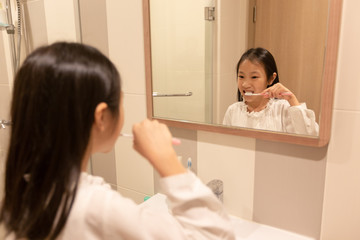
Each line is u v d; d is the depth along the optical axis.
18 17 1.37
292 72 0.84
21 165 0.52
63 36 1.32
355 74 0.78
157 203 1.12
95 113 0.53
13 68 1.42
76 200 0.52
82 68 0.51
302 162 0.90
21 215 0.52
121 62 1.19
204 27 0.97
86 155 0.56
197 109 1.04
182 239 0.54
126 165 1.30
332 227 0.90
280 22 0.83
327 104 0.81
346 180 0.85
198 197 0.57
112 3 1.16
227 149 1.03
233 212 1.07
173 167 0.58
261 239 0.95
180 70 1.04
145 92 1.15
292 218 0.96
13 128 0.53
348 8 0.76
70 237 0.52
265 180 0.98
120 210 0.52
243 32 0.90
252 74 0.91
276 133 0.90
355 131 0.81
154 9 1.06
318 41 0.79
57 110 0.50
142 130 0.61
